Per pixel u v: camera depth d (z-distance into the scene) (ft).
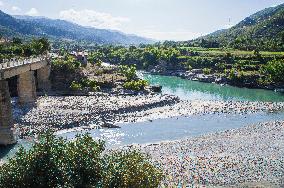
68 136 286.25
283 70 579.89
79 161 112.37
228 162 229.66
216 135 295.48
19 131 284.20
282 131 306.14
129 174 115.75
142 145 267.39
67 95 453.58
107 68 590.55
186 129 318.45
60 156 110.83
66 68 471.21
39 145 110.32
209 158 237.25
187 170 214.69
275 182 200.85
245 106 419.54
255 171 215.92
